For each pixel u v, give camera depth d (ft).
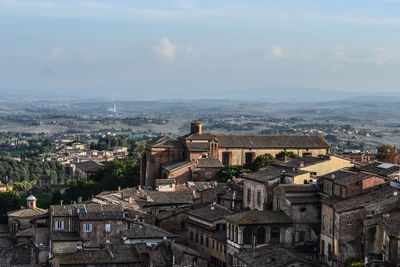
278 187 567.59
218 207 634.84
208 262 594.65
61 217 629.92
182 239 647.97
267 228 541.75
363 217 478.59
